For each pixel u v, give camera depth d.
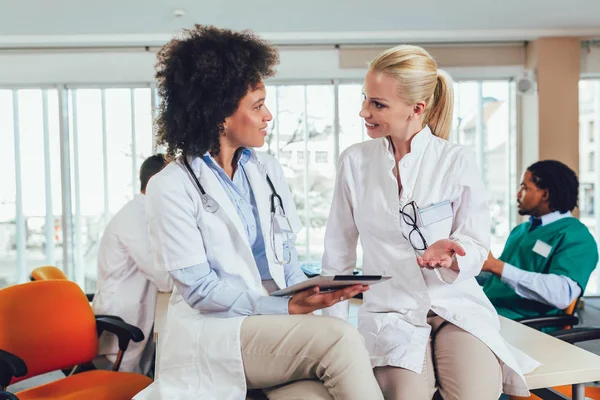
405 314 1.63
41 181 5.91
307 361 1.34
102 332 2.52
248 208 1.63
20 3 4.30
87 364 2.32
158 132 1.59
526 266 2.60
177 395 1.41
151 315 2.67
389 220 1.65
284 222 1.67
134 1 4.33
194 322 1.47
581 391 1.64
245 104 1.52
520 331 1.98
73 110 5.82
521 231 2.77
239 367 1.39
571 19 5.10
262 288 1.56
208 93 1.49
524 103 5.88
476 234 1.62
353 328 1.34
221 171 1.57
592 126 6.19
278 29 5.24
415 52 1.59
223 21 4.93
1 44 5.33
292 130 5.98
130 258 2.63
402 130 1.65
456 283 1.64
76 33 5.20
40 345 2.06
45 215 5.94
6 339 1.97
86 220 5.94
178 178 1.49
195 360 1.42
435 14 4.87
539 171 2.61
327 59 5.68
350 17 4.90
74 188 5.88
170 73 1.52
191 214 1.48
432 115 1.75
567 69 5.54
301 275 1.76
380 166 1.71
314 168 6.01
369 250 1.71
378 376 1.52
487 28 5.39
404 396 1.42
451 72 5.77
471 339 1.52
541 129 5.58
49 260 5.98
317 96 5.95
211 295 1.44
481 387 1.44
